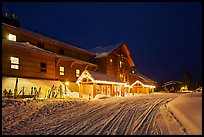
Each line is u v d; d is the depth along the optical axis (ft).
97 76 83.51
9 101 44.78
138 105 47.93
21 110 38.45
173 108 39.04
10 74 65.82
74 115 36.65
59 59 86.38
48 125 29.22
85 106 47.62
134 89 147.95
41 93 66.59
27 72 72.43
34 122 31.17
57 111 40.14
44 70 80.23
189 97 48.85
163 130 25.08
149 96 74.33
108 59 124.47
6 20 78.28
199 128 23.15
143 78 165.48
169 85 224.33
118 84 97.60
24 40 80.23
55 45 95.86
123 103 52.31
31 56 74.69
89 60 122.11
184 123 27.37
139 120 31.19
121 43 135.03
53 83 79.30
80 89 82.48
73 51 108.37
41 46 87.66
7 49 65.26
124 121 30.78
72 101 54.24
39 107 42.19
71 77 97.91
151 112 37.91
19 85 62.69
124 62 142.51
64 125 29.04
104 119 32.65
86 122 30.73
